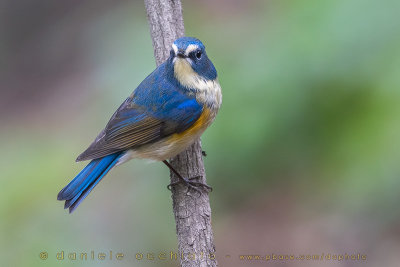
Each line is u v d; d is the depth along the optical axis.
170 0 9.56
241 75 11.01
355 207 12.12
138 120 8.99
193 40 9.01
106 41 14.48
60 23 20.59
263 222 12.89
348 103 10.52
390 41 10.30
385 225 12.43
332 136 10.70
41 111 18.00
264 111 10.77
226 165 11.41
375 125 10.23
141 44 12.52
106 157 8.98
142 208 12.06
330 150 10.77
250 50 11.25
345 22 10.52
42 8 20.77
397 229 12.33
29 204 11.73
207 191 8.59
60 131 14.16
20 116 18.22
